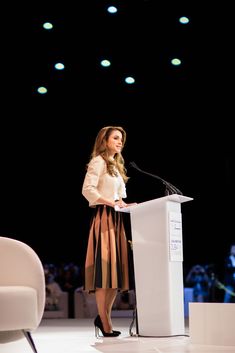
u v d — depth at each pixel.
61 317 16.92
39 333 10.20
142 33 15.35
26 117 18.42
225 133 18.52
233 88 16.81
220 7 14.46
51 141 19.12
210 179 19.73
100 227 8.77
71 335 9.66
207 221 20.64
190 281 20.55
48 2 14.62
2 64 16.23
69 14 14.85
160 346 7.21
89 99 17.70
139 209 8.54
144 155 19.16
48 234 20.77
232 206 20.11
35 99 17.66
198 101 17.55
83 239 20.89
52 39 15.63
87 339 8.78
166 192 8.56
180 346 7.22
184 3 14.51
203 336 7.45
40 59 16.16
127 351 6.74
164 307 8.23
